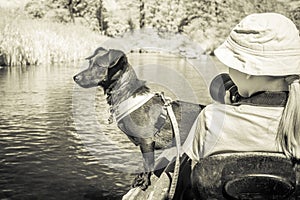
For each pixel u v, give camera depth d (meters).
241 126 1.16
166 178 1.62
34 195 3.02
